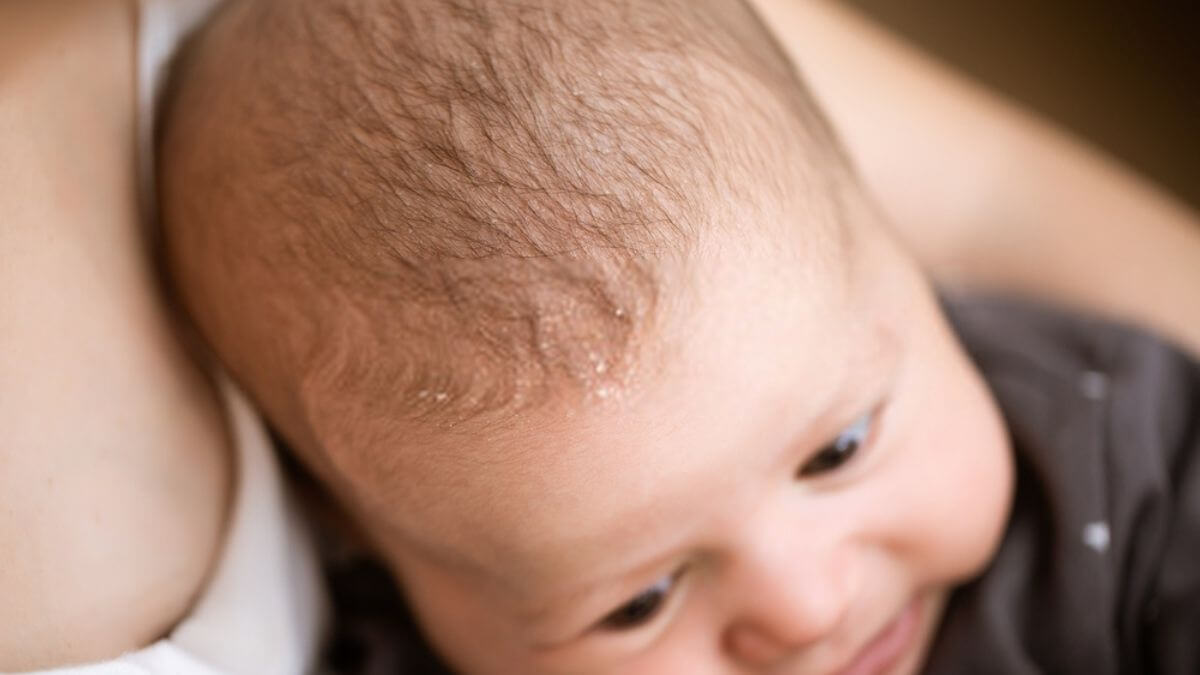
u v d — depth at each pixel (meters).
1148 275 0.50
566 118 0.37
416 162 0.37
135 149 0.41
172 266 0.41
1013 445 0.46
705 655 0.41
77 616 0.36
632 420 0.37
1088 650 0.44
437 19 0.39
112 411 0.38
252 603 0.40
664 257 0.37
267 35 0.40
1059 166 0.52
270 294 0.39
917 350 0.42
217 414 0.41
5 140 0.37
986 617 0.44
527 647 0.41
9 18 0.39
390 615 0.46
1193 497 0.44
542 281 0.37
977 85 0.65
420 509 0.39
